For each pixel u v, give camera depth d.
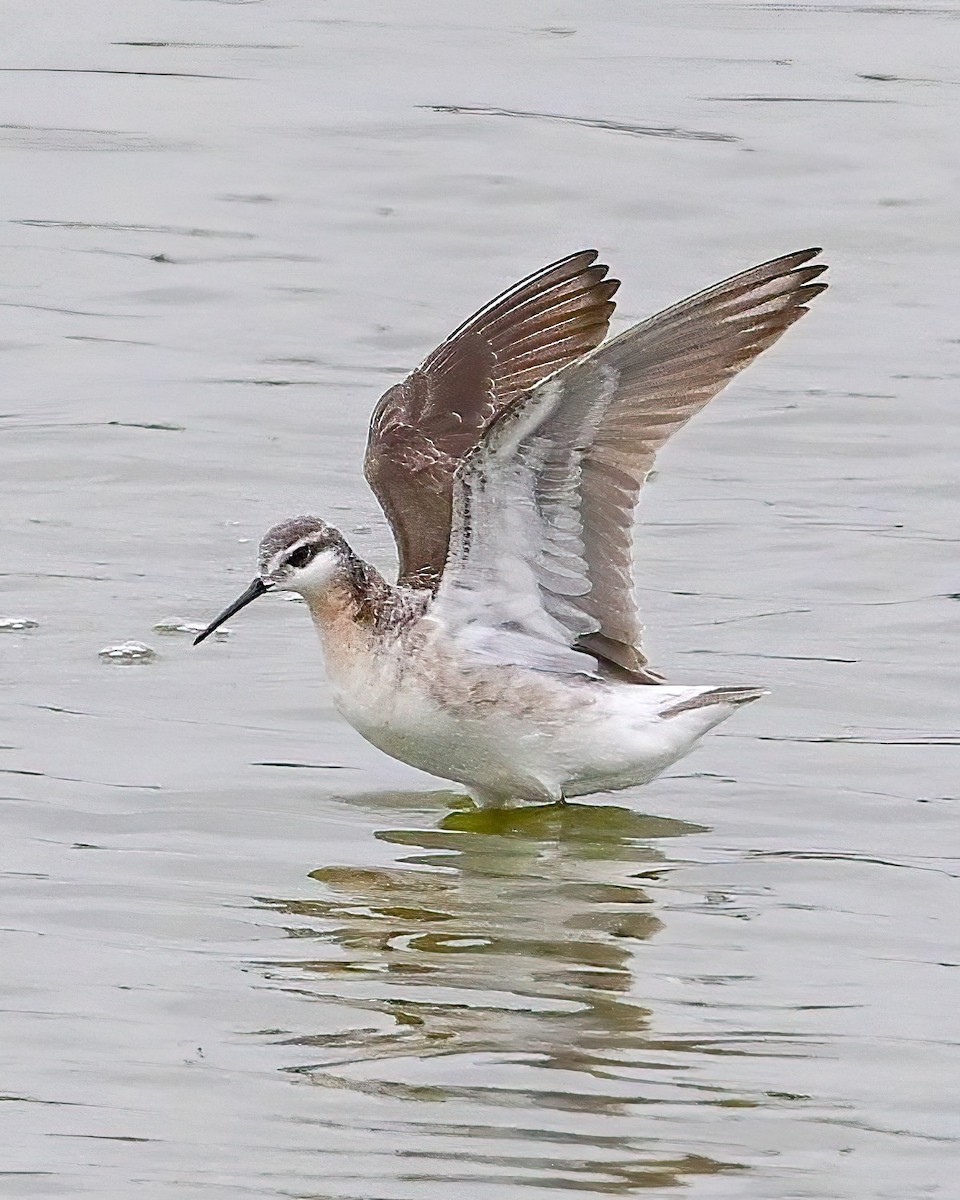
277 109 27.06
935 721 13.80
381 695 12.80
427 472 14.26
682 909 11.30
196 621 15.42
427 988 10.22
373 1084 9.25
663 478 18.28
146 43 29.44
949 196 24.53
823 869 11.84
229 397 19.91
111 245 23.53
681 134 26.11
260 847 12.06
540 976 10.39
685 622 15.35
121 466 18.33
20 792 12.61
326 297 22.25
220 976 10.34
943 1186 8.48
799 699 14.14
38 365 20.62
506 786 12.92
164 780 12.92
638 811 12.90
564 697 12.64
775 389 20.22
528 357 14.64
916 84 27.62
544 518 12.54
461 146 25.86
